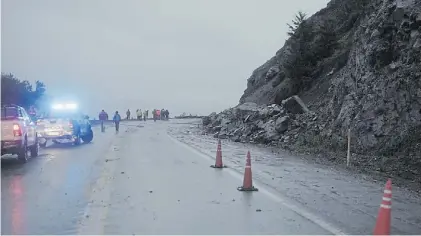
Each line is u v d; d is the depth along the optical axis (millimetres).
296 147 21719
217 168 14688
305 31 32781
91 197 9711
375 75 18250
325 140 20453
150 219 7895
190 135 34094
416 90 15797
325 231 7211
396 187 11703
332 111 22406
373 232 6676
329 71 29562
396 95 16578
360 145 17281
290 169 14719
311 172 14047
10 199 9477
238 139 27406
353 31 31094
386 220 6039
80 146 23281
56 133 22750
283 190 10812
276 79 38531
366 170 14609
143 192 10320
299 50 32094
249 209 8719
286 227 7434
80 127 24625
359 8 32000
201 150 21219
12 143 15039
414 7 17547
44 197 9688
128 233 7043
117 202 9227
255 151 21078
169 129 43469
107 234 6984
